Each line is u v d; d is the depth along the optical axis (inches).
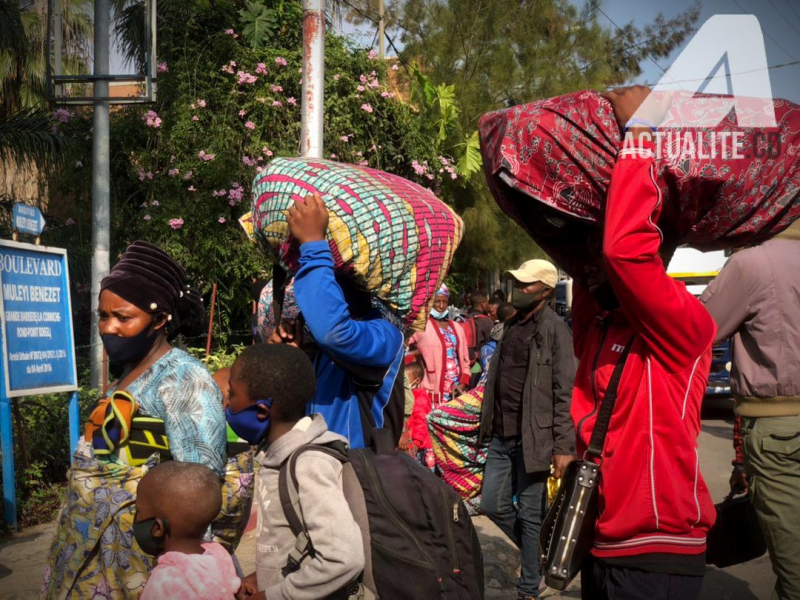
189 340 396.5
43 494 239.9
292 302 110.4
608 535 87.5
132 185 410.3
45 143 386.0
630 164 82.5
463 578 82.8
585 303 101.3
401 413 110.0
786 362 123.0
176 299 103.7
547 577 86.2
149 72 291.7
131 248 102.7
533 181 88.7
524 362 176.4
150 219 387.9
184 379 98.0
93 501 90.7
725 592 179.9
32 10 538.0
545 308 178.1
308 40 244.8
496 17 665.0
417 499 83.5
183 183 395.9
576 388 96.6
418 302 109.4
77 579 89.6
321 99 247.3
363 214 102.8
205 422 96.3
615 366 89.8
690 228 89.6
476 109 648.4
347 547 78.2
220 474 96.9
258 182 110.8
